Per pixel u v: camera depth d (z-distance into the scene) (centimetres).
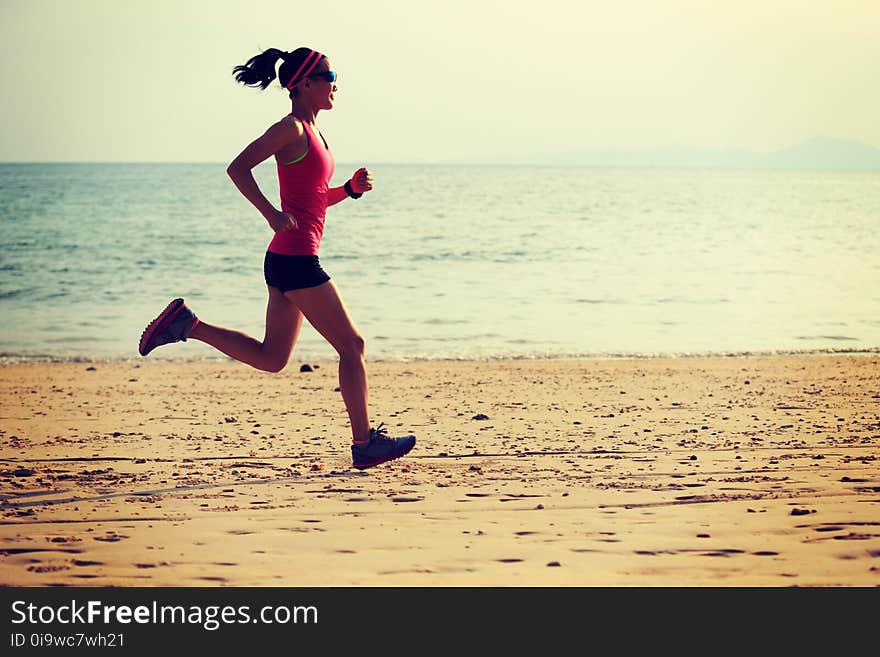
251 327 1950
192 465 751
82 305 2355
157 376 1413
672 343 1783
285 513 581
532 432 915
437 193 10256
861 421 973
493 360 1598
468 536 525
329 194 700
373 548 503
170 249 3888
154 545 509
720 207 7556
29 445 850
